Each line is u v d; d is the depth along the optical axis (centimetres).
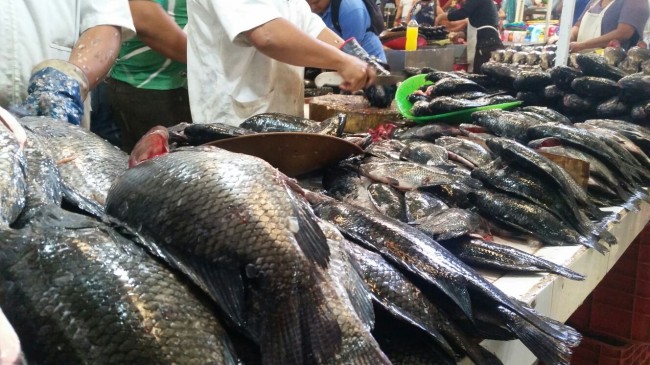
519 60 483
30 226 92
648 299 294
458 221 172
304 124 236
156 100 342
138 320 82
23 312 83
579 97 344
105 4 233
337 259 108
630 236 250
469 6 611
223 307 91
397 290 120
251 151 190
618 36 518
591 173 242
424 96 338
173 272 93
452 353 114
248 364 93
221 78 288
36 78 183
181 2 348
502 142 212
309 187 208
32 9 210
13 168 98
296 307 93
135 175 107
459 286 125
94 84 219
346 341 92
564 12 354
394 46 537
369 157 231
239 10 260
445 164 236
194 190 99
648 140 297
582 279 162
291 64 278
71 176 130
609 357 296
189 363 81
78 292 83
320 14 460
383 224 140
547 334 123
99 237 93
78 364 80
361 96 354
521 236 197
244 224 96
